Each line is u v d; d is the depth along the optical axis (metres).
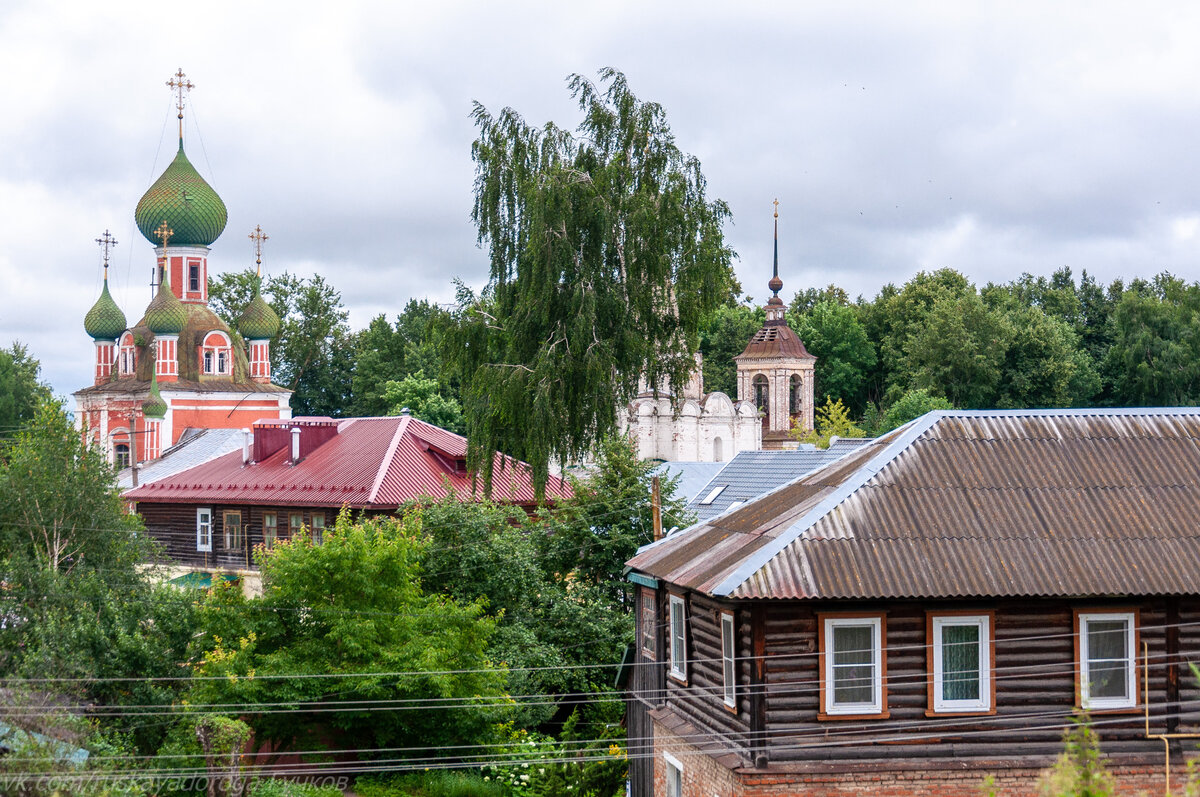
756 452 67.56
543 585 49.78
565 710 48.44
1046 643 28.14
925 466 30.09
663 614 35.06
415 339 142.62
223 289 141.88
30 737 33.03
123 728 38.22
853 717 27.67
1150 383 131.50
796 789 27.30
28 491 50.88
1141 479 29.98
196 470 73.44
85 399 116.06
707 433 119.19
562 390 58.03
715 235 62.41
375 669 40.78
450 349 62.22
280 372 143.75
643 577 34.81
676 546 33.75
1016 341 137.88
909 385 141.88
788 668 27.69
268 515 67.62
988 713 27.92
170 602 41.88
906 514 28.83
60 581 44.25
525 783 40.19
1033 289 165.12
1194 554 28.05
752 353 136.62
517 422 58.28
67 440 53.59
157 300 111.75
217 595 42.97
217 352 114.94
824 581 27.11
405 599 43.28
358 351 145.88
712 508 62.91
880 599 27.61
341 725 41.31
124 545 52.22
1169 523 28.80
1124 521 28.84
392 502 63.19
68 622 40.72
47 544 50.03
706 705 30.89
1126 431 31.44
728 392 152.50
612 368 59.50
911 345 141.75
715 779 29.31
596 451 57.88
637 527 53.25
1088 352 151.38
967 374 136.12
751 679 27.66
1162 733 28.22
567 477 56.88
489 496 59.53
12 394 136.25
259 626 41.84
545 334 60.12
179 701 39.97
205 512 70.25
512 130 63.25
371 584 42.34
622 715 45.81
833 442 63.09
